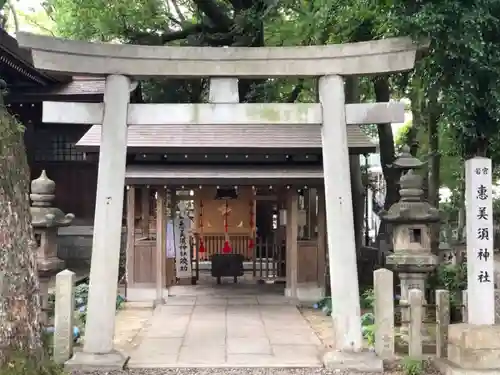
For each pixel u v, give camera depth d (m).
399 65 7.34
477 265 6.70
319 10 10.87
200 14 15.29
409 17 7.14
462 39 7.15
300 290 11.85
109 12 13.28
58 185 16.14
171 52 7.43
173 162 11.95
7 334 4.68
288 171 11.55
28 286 4.91
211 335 8.90
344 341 7.17
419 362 6.73
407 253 8.63
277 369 7.01
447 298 7.16
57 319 7.16
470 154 8.59
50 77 15.16
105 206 7.27
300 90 16.11
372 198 22.94
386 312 7.17
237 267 13.56
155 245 12.14
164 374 6.80
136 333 9.12
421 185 9.02
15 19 14.76
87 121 7.36
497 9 7.55
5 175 4.83
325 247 11.96
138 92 14.36
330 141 7.46
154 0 14.62
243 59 7.47
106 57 7.36
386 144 13.80
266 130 12.28
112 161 7.32
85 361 6.95
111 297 7.21
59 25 15.58
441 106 8.47
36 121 16.02
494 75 7.50
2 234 4.75
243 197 14.88
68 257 15.90
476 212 6.74
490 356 6.40
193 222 15.52
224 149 11.27
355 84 13.51
